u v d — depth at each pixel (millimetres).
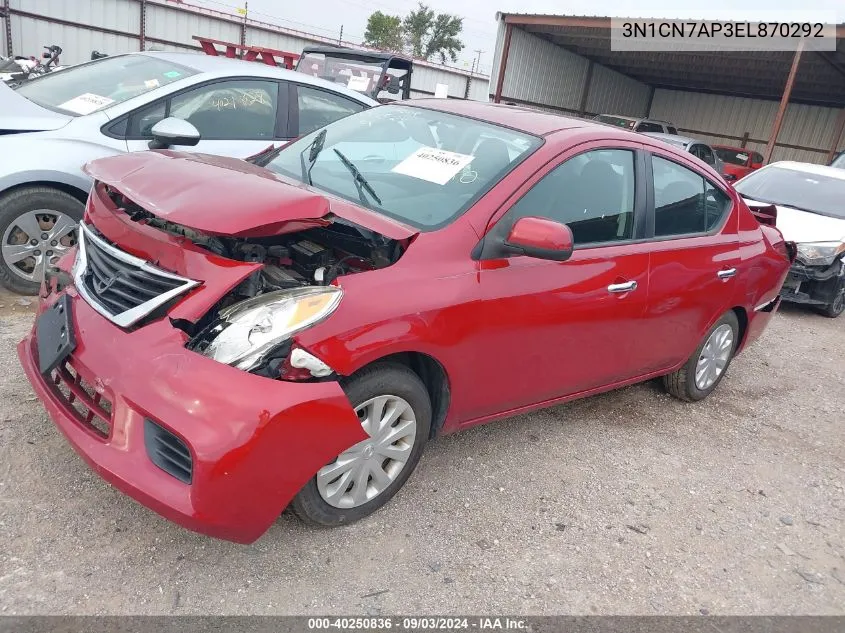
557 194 3408
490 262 3098
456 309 2934
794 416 5027
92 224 3174
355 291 2658
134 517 2814
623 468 3881
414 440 3029
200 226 2395
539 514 3318
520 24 19625
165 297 2551
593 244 3598
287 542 2828
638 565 3088
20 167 4469
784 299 7793
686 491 3768
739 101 26406
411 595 2670
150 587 2500
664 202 4051
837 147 24031
